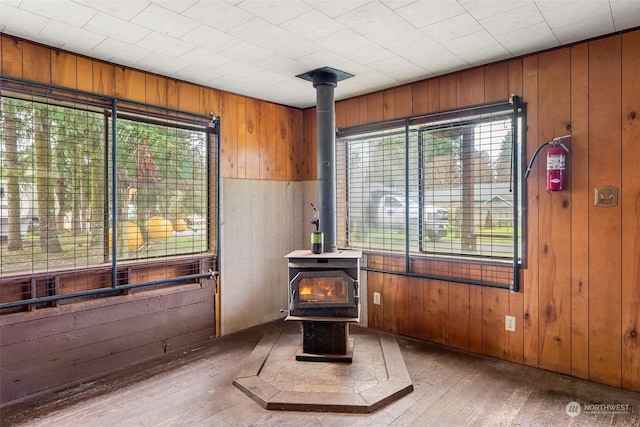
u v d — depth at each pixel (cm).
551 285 284
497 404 242
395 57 294
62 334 271
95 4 212
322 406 235
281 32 249
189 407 241
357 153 400
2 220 252
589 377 270
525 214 294
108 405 244
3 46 248
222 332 373
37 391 260
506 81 301
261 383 263
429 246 353
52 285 270
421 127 352
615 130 255
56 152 274
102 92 294
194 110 352
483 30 249
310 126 443
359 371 282
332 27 243
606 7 219
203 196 363
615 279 258
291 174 440
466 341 328
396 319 370
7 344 249
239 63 304
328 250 321
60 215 276
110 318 296
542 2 212
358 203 401
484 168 317
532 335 294
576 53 269
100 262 295
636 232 250
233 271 383
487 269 315
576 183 271
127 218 311
